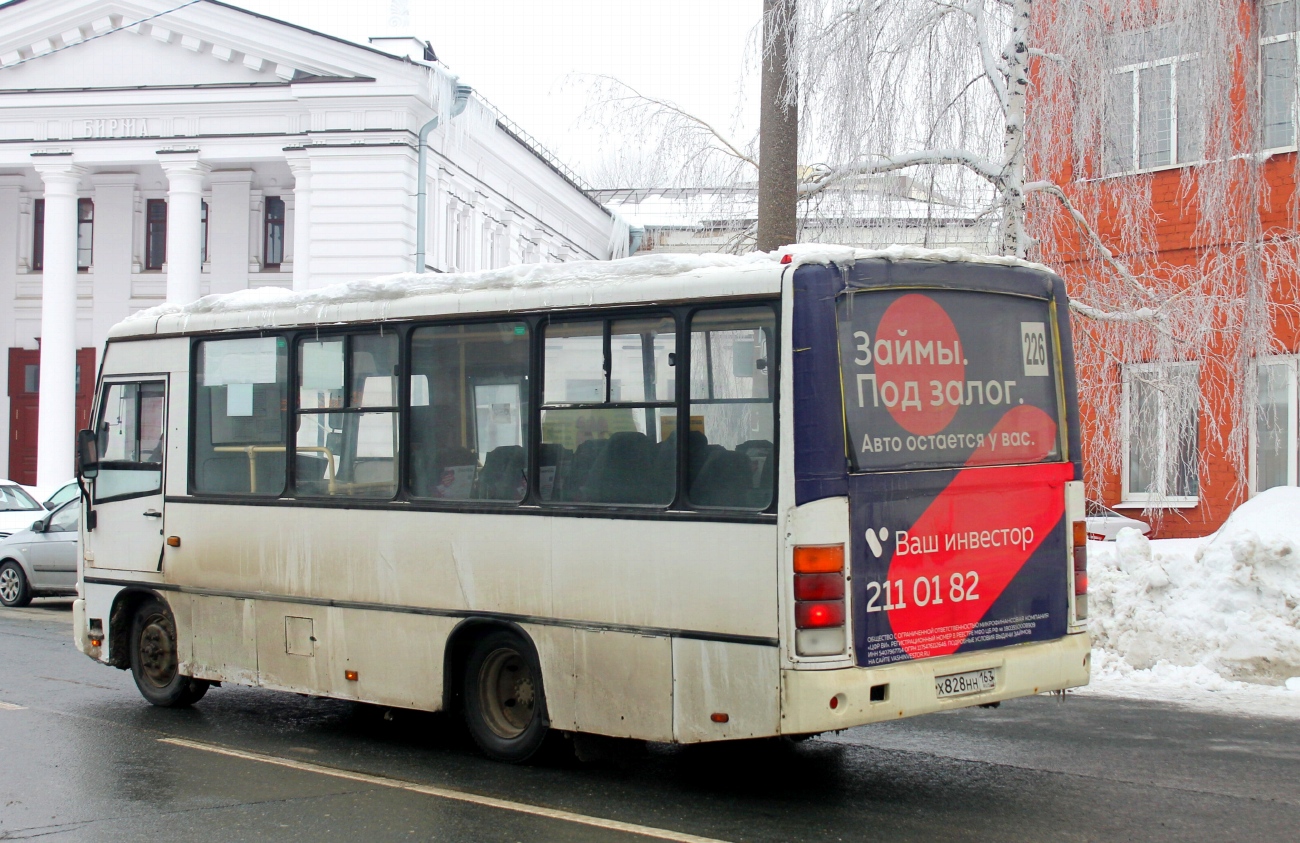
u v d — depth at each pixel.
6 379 36.28
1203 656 10.46
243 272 34.25
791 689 6.48
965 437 7.11
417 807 6.99
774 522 6.59
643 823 6.64
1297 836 6.33
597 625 7.29
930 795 7.20
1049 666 7.32
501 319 7.88
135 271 35.16
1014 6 12.95
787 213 12.98
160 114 32.38
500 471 7.86
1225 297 13.50
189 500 9.60
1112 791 7.21
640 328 7.25
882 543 6.68
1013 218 13.05
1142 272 13.84
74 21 32.56
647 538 7.09
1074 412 7.66
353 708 10.05
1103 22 12.75
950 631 6.92
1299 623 10.27
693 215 16.23
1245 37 13.16
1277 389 15.95
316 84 30.72
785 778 7.63
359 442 8.60
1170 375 13.57
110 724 9.38
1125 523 16.77
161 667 10.01
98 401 10.38
